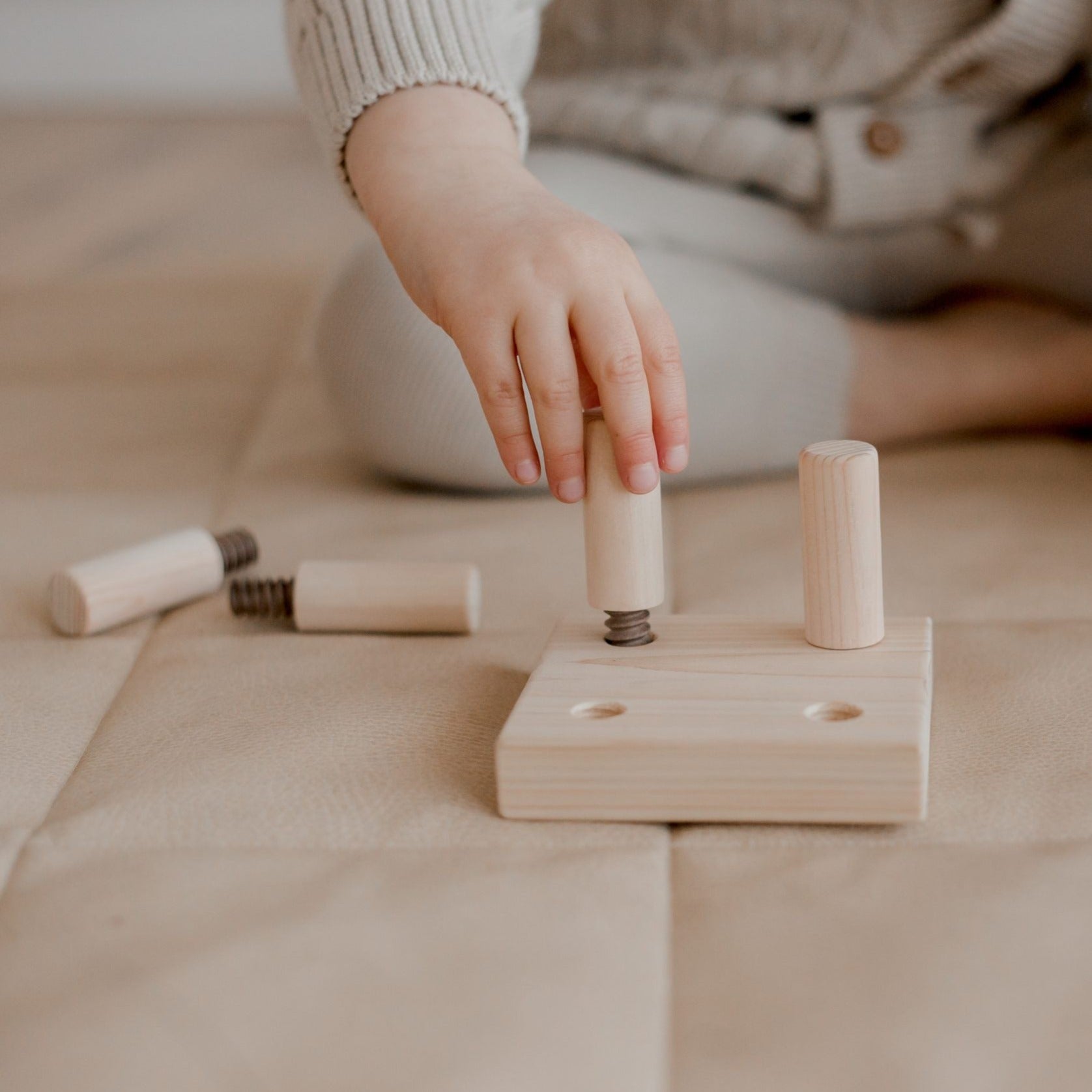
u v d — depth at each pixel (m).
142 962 0.46
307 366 1.41
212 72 4.08
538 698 0.57
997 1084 0.39
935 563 0.82
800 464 0.60
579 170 1.06
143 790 0.58
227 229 2.29
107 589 0.77
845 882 0.49
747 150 1.07
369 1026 0.42
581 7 1.15
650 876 0.50
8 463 1.12
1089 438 1.08
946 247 1.12
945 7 1.02
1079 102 1.10
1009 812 0.54
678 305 0.95
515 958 0.45
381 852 0.53
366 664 0.71
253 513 0.99
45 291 1.77
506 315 0.61
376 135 0.77
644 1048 0.41
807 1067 0.41
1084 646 0.69
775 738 0.52
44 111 3.95
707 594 0.79
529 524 0.93
